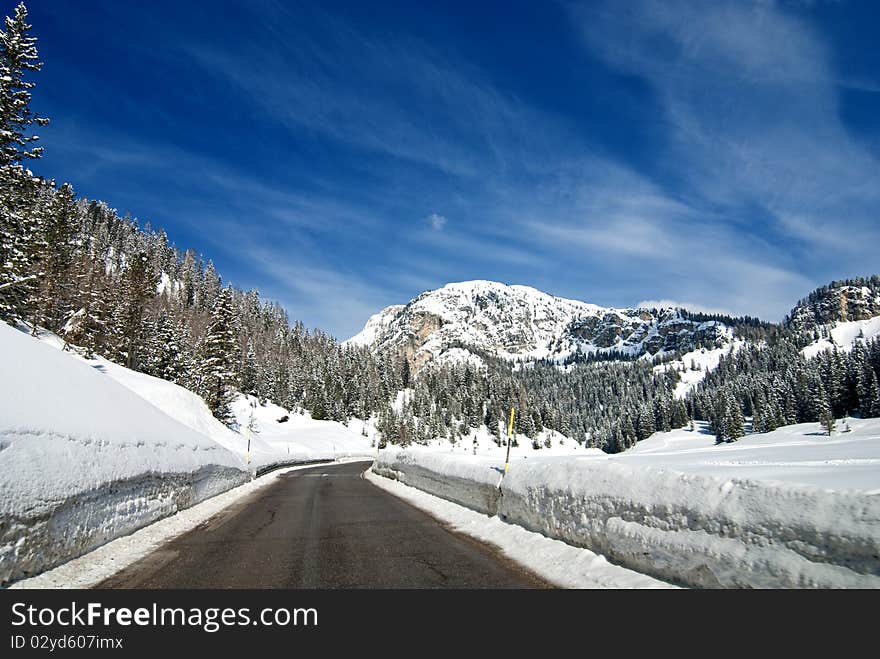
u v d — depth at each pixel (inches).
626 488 254.2
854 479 347.3
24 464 243.6
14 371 318.0
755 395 5974.4
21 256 1089.4
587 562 265.4
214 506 580.7
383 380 6466.5
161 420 583.2
